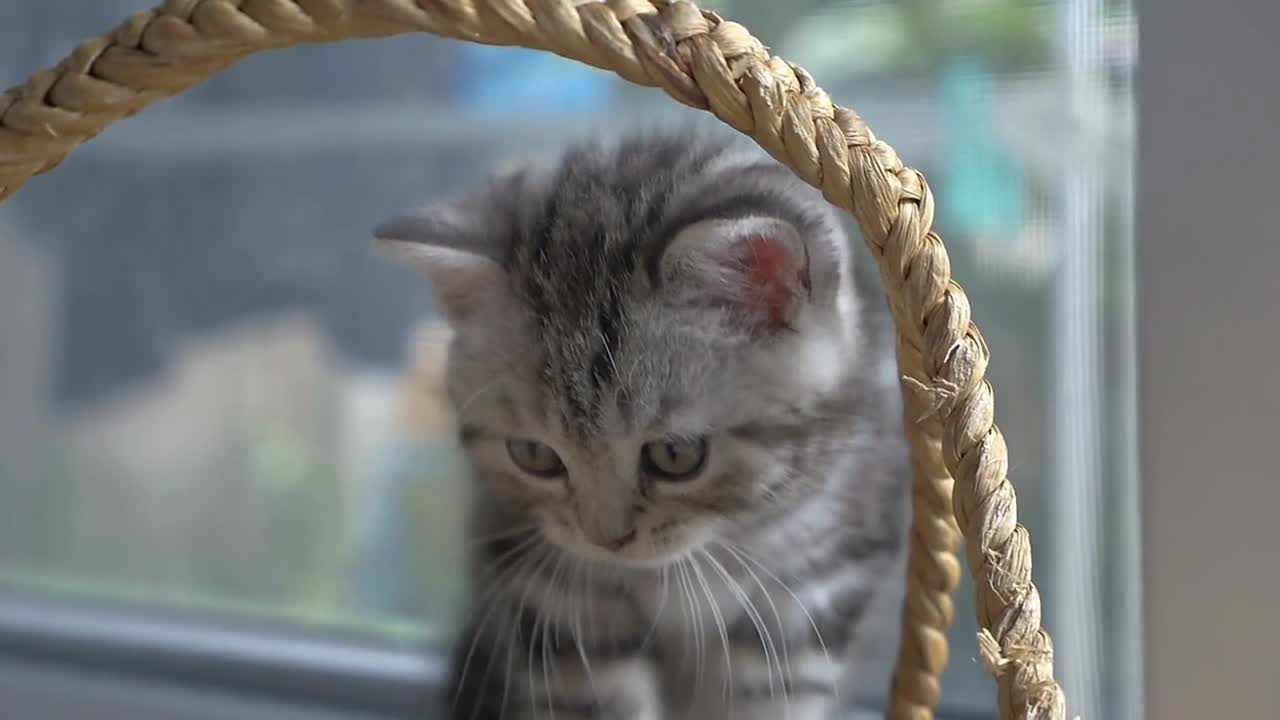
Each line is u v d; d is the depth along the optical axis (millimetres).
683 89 309
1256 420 358
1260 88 355
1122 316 396
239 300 508
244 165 503
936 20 422
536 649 381
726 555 377
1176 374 362
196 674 489
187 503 515
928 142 425
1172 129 360
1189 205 360
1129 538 396
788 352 364
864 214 311
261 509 507
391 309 491
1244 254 357
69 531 522
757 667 383
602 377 361
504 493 386
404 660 476
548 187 388
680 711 393
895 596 399
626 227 365
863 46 429
